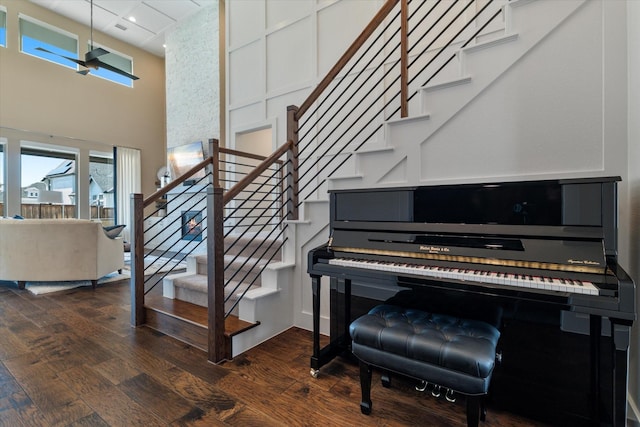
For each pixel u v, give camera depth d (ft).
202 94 19.63
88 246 12.35
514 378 5.10
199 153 19.60
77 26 20.99
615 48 5.12
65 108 20.93
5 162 18.72
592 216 4.21
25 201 19.99
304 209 8.20
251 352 7.02
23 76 19.13
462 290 4.46
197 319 7.53
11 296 11.30
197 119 19.94
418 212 5.55
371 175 7.13
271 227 14.76
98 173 23.20
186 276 9.54
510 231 4.73
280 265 8.18
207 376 6.03
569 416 4.71
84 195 22.15
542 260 4.34
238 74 14.44
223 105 18.81
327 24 11.71
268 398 5.37
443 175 6.36
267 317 7.68
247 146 15.60
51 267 12.07
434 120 6.42
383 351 4.56
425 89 6.48
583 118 5.32
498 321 5.21
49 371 6.14
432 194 5.46
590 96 5.27
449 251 5.02
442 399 5.41
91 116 22.18
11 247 11.99
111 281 13.53
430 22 9.59
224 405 5.16
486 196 4.99
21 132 19.19
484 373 3.82
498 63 5.86
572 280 4.00
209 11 19.21
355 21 11.12
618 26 5.10
